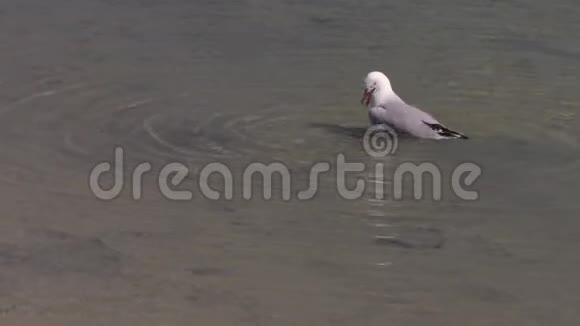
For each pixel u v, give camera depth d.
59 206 13.20
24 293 11.30
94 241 12.39
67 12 20.88
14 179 13.85
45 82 17.34
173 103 16.62
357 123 16.08
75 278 11.61
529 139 15.61
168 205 13.34
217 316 10.93
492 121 16.31
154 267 11.86
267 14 21.09
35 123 15.71
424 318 10.96
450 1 21.88
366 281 11.66
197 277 11.68
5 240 12.35
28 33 19.66
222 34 19.95
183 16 20.91
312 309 11.09
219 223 12.88
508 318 11.00
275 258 12.10
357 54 19.06
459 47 19.47
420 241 12.56
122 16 20.78
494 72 18.34
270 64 18.52
